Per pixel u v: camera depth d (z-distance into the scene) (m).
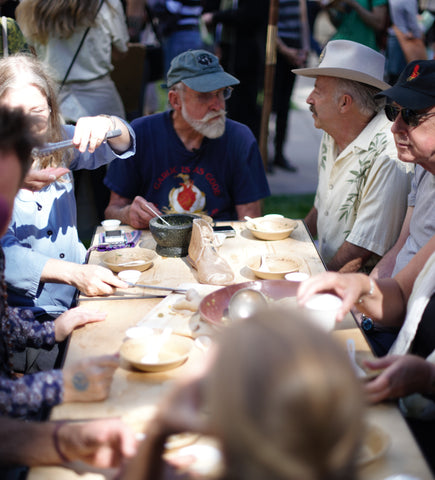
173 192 2.97
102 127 2.32
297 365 0.59
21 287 2.00
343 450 0.61
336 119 2.63
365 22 4.71
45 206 2.28
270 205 5.09
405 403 1.59
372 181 2.52
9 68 2.12
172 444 1.13
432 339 1.73
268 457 0.60
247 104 5.26
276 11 3.71
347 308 1.58
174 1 5.52
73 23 3.71
